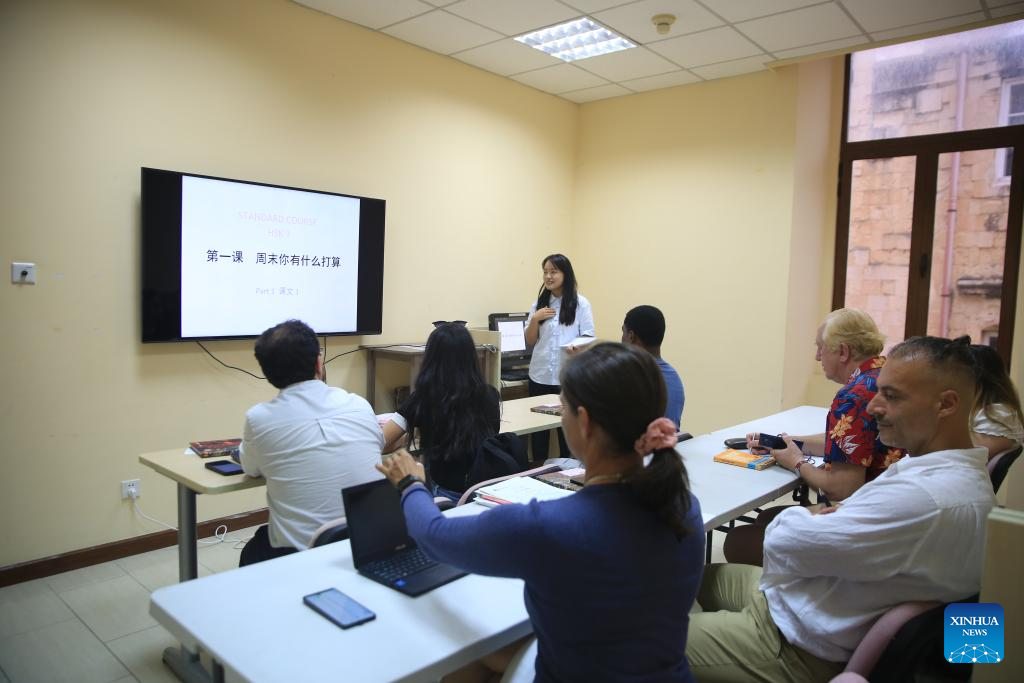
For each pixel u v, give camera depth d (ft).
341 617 3.86
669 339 16.16
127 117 9.55
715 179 15.21
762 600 4.88
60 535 9.34
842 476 6.25
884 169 14.94
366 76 12.48
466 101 14.46
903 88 14.62
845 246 15.56
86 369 9.43
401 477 4.39
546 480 6.43
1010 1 10.61
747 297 14.83
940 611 4.03
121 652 7.49
